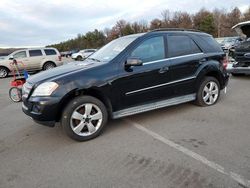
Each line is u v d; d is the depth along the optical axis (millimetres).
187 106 5785
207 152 3600
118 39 5305
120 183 2986
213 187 2826
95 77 4164
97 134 4289
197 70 5383
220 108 5582
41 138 4418
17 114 6062
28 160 3658
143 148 3830
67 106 4012
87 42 94312
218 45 6031
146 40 4770
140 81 4594
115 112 4480
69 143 4148
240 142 3863
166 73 4891
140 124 4836
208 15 64500
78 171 3293
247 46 8859
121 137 4273
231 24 61906
